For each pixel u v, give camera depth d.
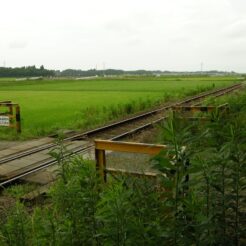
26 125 20.02
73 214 3.99
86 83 103.56
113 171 6.57
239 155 3.68
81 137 15.08
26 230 4.11
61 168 5.07
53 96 47.81
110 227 3.21
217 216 3.58
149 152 6.38
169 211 3.57
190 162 3.55
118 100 38.72
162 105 30.03
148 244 3.17
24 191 8.14
